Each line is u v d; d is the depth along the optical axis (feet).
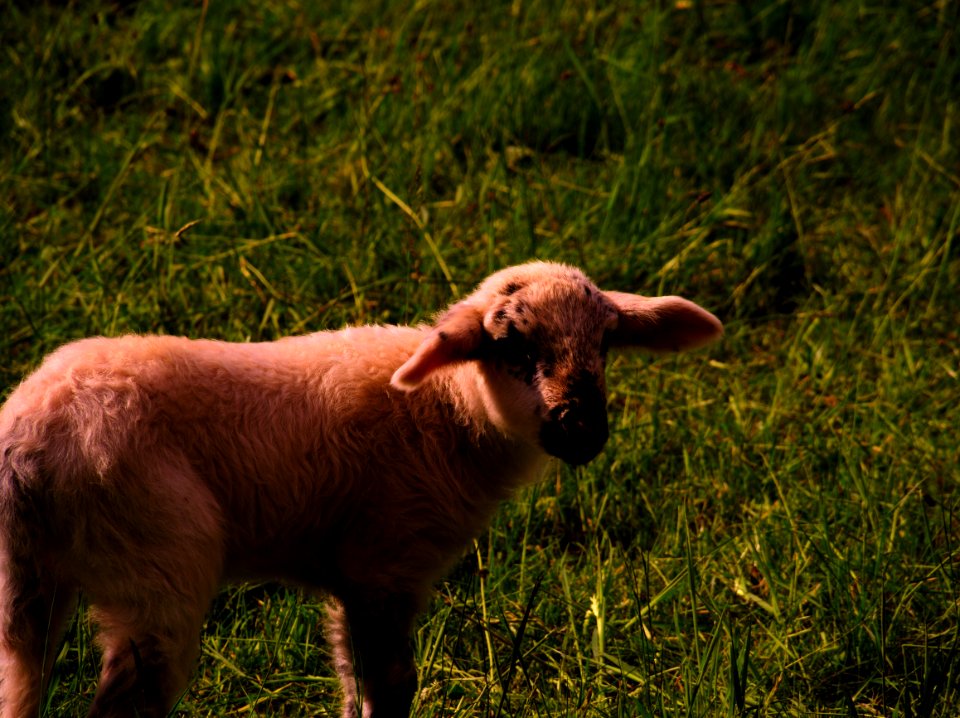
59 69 32.50
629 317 16.74
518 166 31.07
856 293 27.61
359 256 25.86
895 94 34.83
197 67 32.81
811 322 26.84
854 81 35.83
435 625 17.92
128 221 26.94
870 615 18.15
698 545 20.24
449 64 32.73
